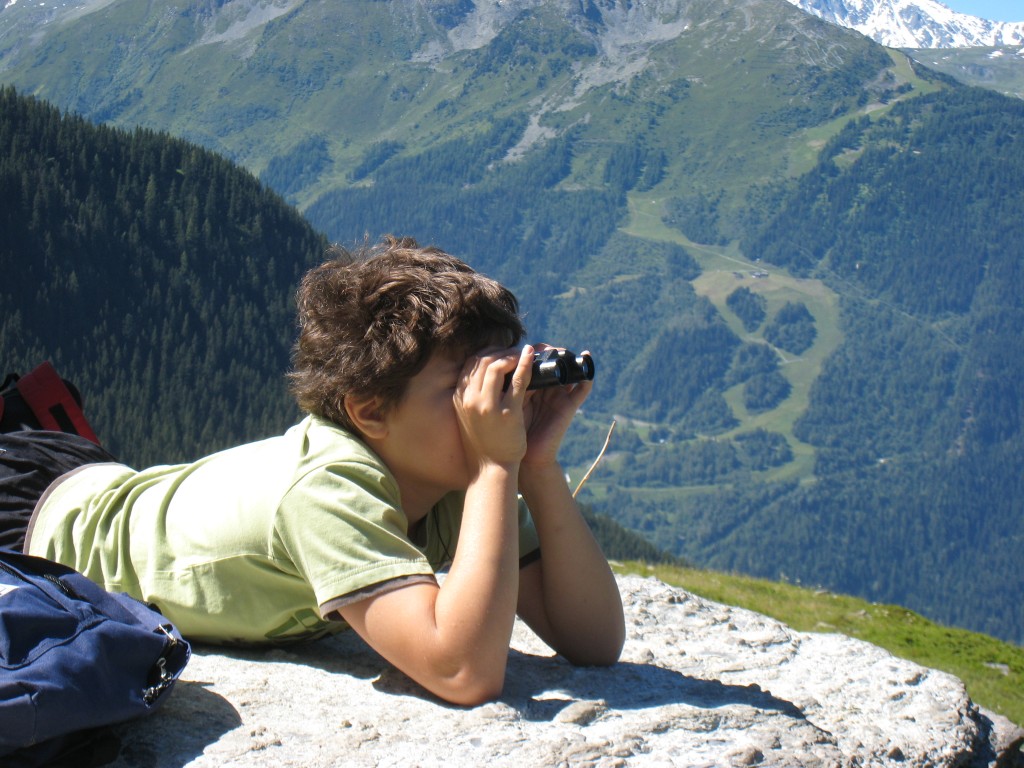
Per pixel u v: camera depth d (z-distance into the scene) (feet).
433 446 8.38
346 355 8.33
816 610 55.57
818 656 11.71
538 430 9.21
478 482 8.25
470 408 8.14
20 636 6.76
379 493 8.33
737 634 12.41
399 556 8.11
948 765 9.61
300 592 8.68
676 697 8.78
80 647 6.88
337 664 9.18
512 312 8.68
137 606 7.78
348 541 8.04
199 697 8.14
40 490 10.28
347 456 8.32
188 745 7.36
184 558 8.86
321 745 7.39
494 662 7.86
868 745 9.39
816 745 7.93
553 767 7.12
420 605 7.90
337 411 8.59
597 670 9.54
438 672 7.89
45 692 6.49
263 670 8.88
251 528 8.50
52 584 7.28
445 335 8.15
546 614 9.64
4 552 7.42
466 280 8.41
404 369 8.17
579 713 8.02
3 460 10.40
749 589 59.62
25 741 6.47
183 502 9.11
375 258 8.68
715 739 7.82
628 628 12.39
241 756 7.18
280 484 8.42
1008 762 10.88
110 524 9.48
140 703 7.13
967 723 10.27
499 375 8.05
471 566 7.89
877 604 58.65
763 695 8.95
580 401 9.28
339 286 8.53
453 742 7.42
